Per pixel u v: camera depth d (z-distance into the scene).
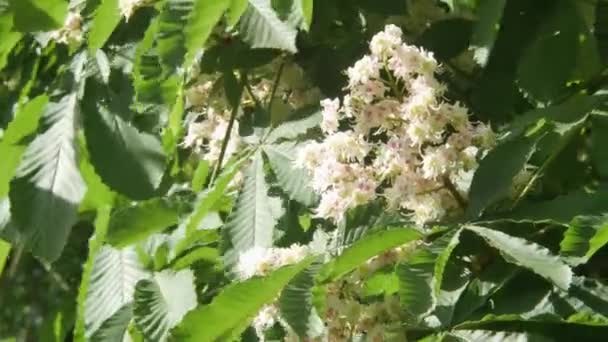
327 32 1.39
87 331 1.38
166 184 1.45
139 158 1.39
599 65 1.31
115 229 1.32
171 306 1.31
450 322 1.12
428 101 1.15
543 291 1.12
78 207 1.36
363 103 1.17
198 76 1.40
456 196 1.17
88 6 1.41
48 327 1.69
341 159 1.17
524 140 1.16
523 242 1.09
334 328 1.18
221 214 1.36
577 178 1.27
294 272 1.11
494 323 1.11
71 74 1.41
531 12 1.31
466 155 1.16
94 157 1.38
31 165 1.38
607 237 1.08
